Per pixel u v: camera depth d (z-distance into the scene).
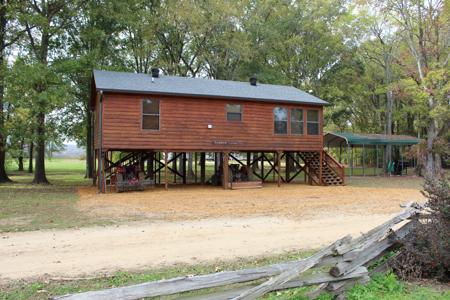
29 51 21.50
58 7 21.64
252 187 20.14
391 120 35.16
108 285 5.24
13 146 19.61
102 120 17.08
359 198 15.23
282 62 34.31
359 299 4.65
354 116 44.09
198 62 31.47
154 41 28.86
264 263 6.33
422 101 26.38
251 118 19.95
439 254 5.31
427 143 27.52
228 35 29.61
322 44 32.84
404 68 28.41
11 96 17.64
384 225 5.55
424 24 26.61
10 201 13.98
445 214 5.61
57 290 5.05
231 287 4.65
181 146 18.50
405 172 33.41
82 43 24.14
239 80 31.83
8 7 18.92
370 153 43.22
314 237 8.27
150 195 16.41
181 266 6.14
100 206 12.87
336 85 34.88
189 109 18.66
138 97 17.66
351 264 4.94
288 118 20.88
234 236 8.34
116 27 24.53
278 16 33.34
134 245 7.50
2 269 5.93
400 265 5.61
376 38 33.16
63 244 7.52
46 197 15.39
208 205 13.20
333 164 22.55
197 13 27.34
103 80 17.94
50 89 18.28
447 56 26.25
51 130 20.62
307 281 4.47
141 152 20.72
